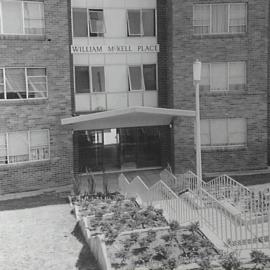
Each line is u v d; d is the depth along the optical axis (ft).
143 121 76.54
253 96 76.64
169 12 75.61
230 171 77.82
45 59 71.20
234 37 74.90
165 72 78.89
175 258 36.32
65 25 71.77
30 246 46.55
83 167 78.02
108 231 43.88
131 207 53.67
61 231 50.93
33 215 57.62
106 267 36.63
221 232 40.32
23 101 70.44
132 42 77.56
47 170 72.54
